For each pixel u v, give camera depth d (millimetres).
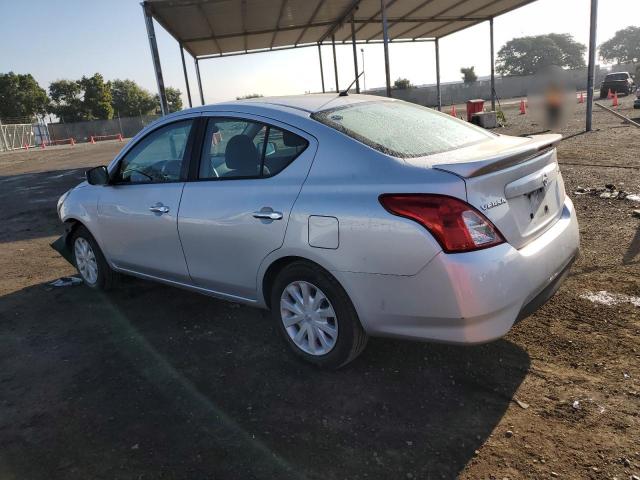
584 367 3018
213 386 3139
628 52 106500
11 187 14164
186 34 16172
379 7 15711
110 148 32656
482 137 3539
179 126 3865
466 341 2559
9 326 4254
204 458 2496
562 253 2998
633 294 3855
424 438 2533
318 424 2699
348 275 2801
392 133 3176
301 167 3059
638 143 11453
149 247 4047
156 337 3865
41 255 6527
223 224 3383
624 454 2316
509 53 83500
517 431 2529
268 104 3477
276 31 17750
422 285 2570
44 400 3100
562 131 15391
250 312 4207
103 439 2688
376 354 3355
